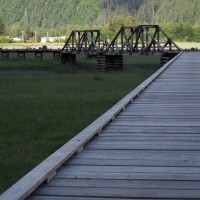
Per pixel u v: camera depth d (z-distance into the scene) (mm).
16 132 13797
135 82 28703
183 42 106375
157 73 19203
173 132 8133
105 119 8742
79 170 5680
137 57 58562
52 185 5082
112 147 6945
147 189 4980
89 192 4867
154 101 11930
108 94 22188
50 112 17016
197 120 9305
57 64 48531
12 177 9297
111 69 40750
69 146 6484
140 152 6656
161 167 5859
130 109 10656
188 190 4957
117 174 5527
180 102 11781
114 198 4695
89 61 52812
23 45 98312
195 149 6867
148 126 8656
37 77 32938
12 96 21766
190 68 22578
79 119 15672
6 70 41531
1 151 11523
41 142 12500
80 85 26875
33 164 10273
